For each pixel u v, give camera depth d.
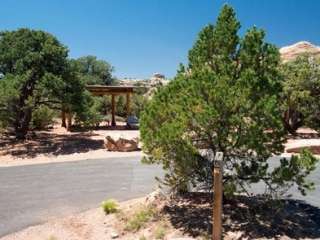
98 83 63.84
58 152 21.89
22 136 26.12
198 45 9.08
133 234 8.50
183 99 7.86
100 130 31.86
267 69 8.41
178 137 7.91
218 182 7.18
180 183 8.80
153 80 77.81
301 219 8.62
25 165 18.59
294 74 25.86
